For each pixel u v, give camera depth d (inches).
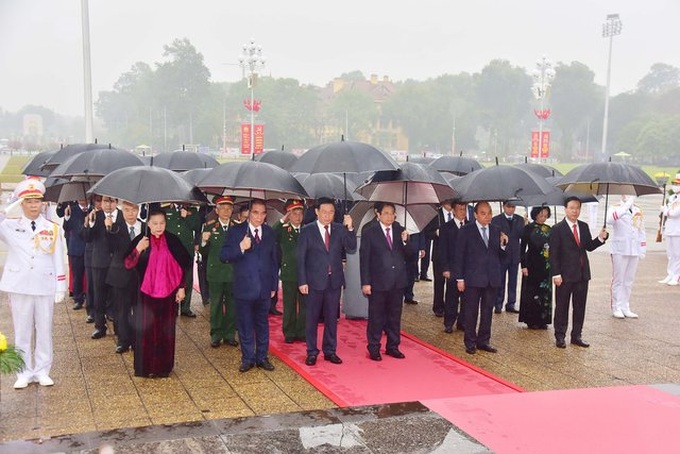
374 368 260.2
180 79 3838.6
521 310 339.0
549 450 178.1
